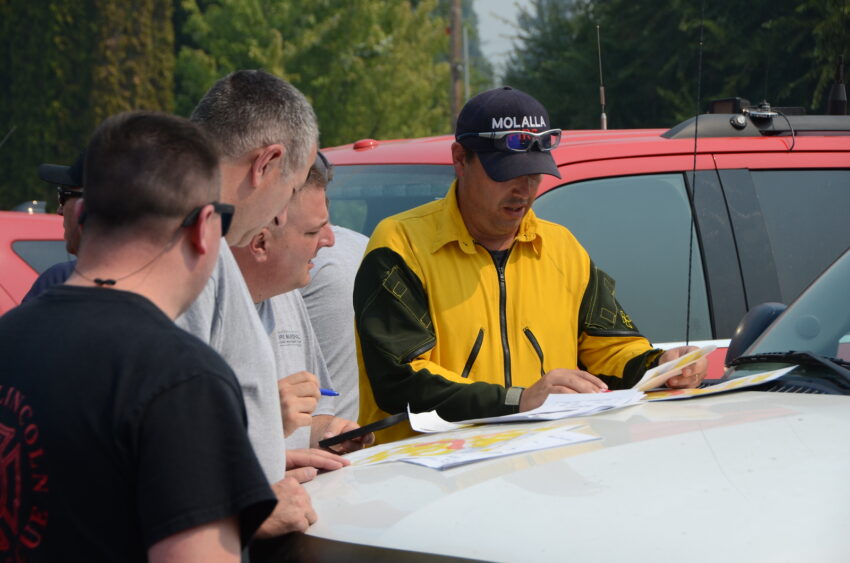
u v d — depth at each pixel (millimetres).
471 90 46094
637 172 4730
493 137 3574
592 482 2285
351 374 4039
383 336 3535
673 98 19188
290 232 3041
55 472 1921
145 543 1896
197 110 2715
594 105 22266
